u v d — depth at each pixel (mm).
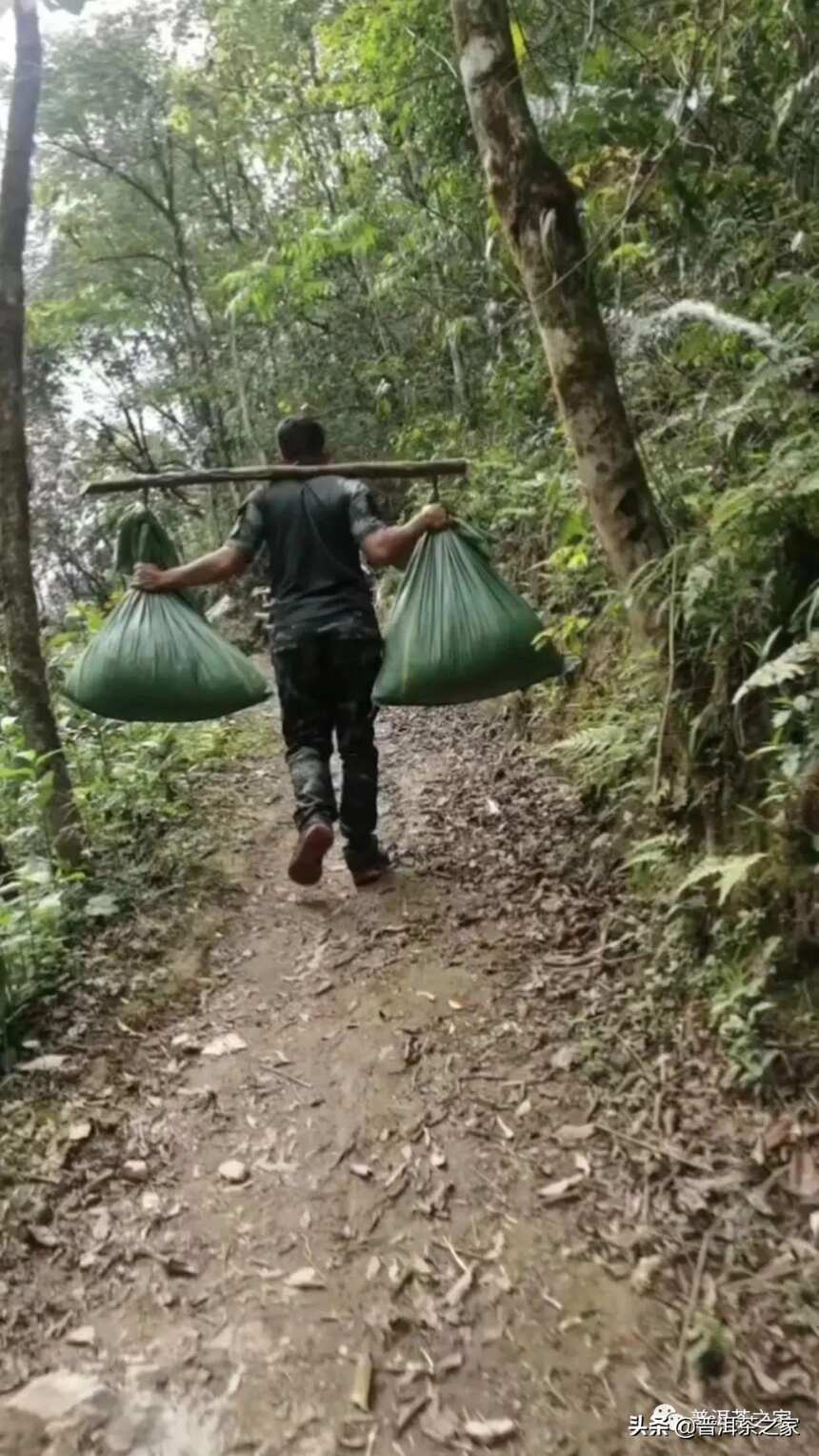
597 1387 2100
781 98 3922
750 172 4270
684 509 3740
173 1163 2834
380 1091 3041
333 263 11375
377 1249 2498
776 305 3879
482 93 3393
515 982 3432
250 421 12883
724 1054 2850
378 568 4000
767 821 3043
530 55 4324
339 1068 3162
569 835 4270
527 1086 2965
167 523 15281
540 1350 2193
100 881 4508
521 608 3713
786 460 3102
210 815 5355
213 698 3756
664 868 3438
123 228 13867
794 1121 2609
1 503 4488
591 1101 2867
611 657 4668
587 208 4492
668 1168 2594
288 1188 2715
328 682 4023
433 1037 3238
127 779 5430
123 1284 2447
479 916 3875
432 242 8867
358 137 10773
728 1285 2270
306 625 3928
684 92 3863
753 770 3191
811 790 2863
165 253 14172
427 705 3811
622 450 3473
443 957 3656
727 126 4367
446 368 9969
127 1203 2695
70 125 12516
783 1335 2143
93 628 6426
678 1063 2904
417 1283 2389
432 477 3838
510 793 4887
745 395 3402
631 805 3811
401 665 3682
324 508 3959
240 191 13625
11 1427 2080
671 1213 2471
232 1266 2482
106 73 12172
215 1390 2160
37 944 3730
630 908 3594
